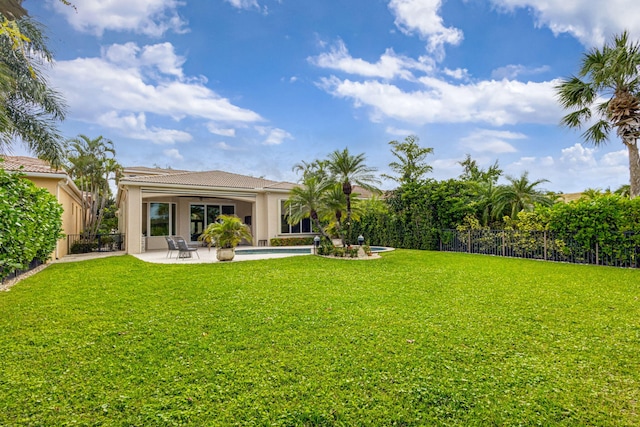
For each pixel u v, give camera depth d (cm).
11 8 680
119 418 275
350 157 1514
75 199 2128
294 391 313
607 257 1159
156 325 498
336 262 1226
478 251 1599
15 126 1204
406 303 617
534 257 1367
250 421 272
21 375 344
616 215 1127
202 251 1911
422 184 1881
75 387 321
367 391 313
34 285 801
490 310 566
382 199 2098
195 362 373
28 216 715
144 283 818
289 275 934
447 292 707
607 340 427
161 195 1833
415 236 1875
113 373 348
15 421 271
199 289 747
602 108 1403
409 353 392
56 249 1441
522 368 354
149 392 313
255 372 348
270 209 2172
